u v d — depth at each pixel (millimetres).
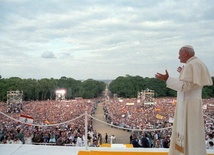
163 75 4328
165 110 67625
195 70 4129
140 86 177000
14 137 16672
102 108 104500
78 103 97375
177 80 4223
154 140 18625
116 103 102312
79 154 6387
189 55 4414
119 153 6445
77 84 181375
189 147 4219
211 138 13094
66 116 48031
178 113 4508
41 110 66688
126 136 35219
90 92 177125
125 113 61188
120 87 175750
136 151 6594
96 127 45188
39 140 17453
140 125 34469
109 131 40281
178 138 4457
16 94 101188
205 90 147625
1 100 135500
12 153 6543
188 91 4332
